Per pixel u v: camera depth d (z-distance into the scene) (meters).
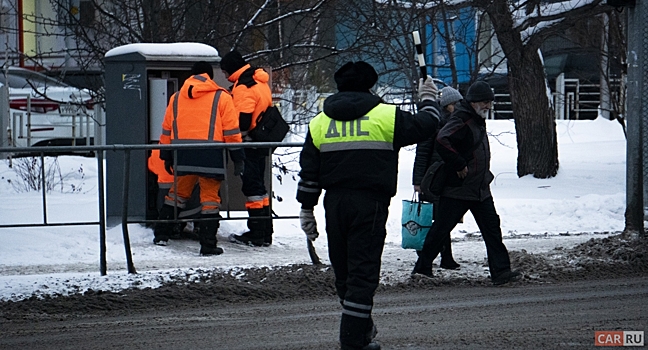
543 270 16.41
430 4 28.75
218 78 20.36
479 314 13.10
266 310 13.60
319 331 12.11
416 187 16.75
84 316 13.15
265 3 28.73
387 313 13.23
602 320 12.59
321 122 10.29
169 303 14.02
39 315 13.15
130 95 19.48
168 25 28.88
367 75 10.37
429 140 16.61
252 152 19.00
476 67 29.58
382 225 10.20
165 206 18.11
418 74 28.86
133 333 12.02
